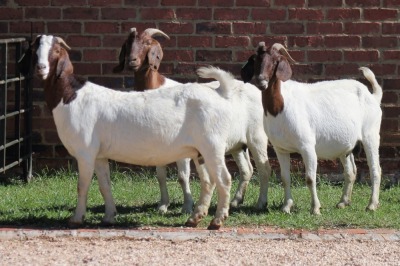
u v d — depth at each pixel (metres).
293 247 9.74
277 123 11.31
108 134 10.37
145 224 10.87
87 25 14.34
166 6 14.30
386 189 13.84
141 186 13.66
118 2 14.30
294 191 13.38
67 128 10.39
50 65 10.34
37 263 8.90
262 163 11.93
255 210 11.91
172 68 14.37
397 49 14.38
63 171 14.46
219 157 10.27
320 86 11.77
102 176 10.74
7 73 14.21
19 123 13.76
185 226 10.75
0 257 9.12
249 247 9.70
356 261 9.15
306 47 14.36
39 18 14.35
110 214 10.80
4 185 13.76
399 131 14.38
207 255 9.30
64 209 11.75
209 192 10.70
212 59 14.38
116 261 9.02
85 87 10.50
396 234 10.30
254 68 11.02
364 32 14.36
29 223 10.92
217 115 10.22
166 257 9.20
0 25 14.34
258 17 14.31
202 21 14.32
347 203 12.22
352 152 12.27
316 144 11.56
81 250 9.46
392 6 14.33
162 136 10.27
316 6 14.30
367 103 12.00
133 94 10.50
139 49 11.48
